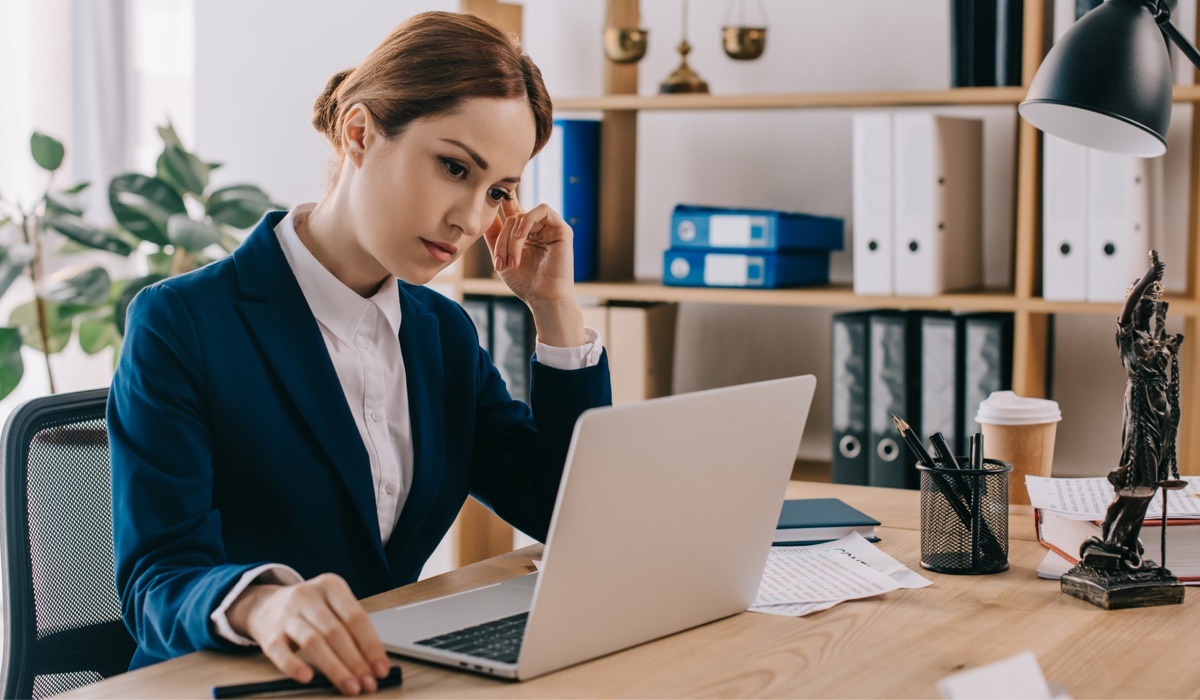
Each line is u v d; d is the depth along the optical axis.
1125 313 1.18
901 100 2.39
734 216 2.52
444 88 1.22
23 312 3.14
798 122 2.79
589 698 0.94
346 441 1.32
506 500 1.51
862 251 2.41
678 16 2.88
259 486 1.28
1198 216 2.30
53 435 1.39
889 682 0.98
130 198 2.89
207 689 0.96
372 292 1.40
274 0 3.33
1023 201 2.30
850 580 1.27
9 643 1.34
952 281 2.45
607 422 0.95
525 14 3.00
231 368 1.27
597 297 2.79
